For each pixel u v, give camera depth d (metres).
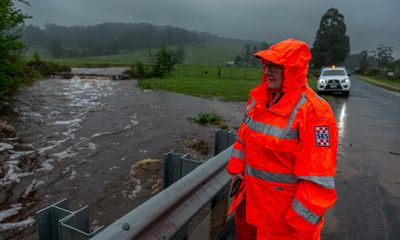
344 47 102.81
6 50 17.27
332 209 4.71
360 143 9.20
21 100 18.78
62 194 6.76
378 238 3.92
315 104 2.25
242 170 2.91
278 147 2.32
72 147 9.94
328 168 2.17
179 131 12.02
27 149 9.69
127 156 9.08
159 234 2.78
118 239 2.30
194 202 3.37
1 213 5.99
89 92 24.08
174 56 41.53
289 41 2.37
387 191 5.52
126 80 37.25
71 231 2.37
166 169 4.12
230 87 29.06
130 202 6.35
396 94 28.09
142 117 14.69
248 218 2.62
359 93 27.22
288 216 2.28
